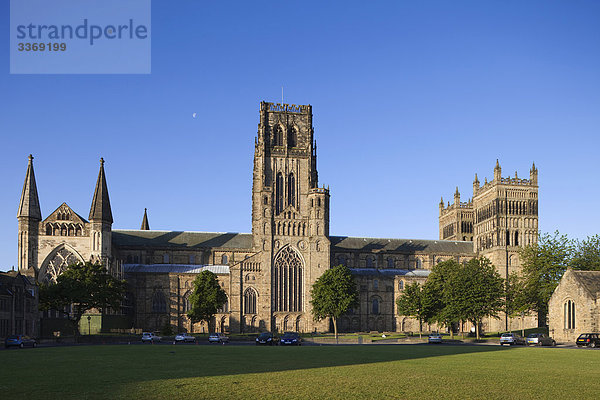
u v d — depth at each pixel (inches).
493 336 6565.0
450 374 2006.6
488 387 1694.1
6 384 1701.5
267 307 7480.3
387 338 5792.3
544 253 6815.9
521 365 2383.1
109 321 6466.5
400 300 7071.9
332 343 5201.8
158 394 1525.6
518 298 6643.7
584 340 4227.4
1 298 4714.6
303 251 7696.9
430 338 5014.8
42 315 6378.0
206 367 2213.3
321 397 1509.6
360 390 1622.8
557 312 5472.4
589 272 5339.6
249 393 1556.3
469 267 6176.2
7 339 3865.7
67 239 6855.3
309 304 7588.6
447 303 6107.3
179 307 7440.9
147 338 5054.1
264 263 7564.0
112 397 1475.1
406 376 1935.3
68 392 1551.4
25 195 6766.7
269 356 2859.3
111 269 6978.4
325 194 7829.7
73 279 5511.8
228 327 7421.3
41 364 2345.0
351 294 6909.5
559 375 1999.3
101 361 2496.3
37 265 6761.8
